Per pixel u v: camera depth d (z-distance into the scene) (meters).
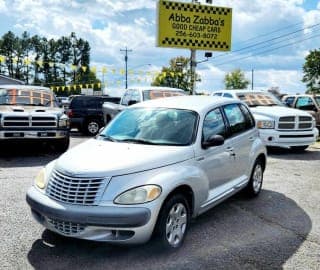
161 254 4.54
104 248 4.74
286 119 11.85
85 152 4.94
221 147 5.70
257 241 5.08
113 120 6.05
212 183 5.47
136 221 4.20
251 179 6.87
